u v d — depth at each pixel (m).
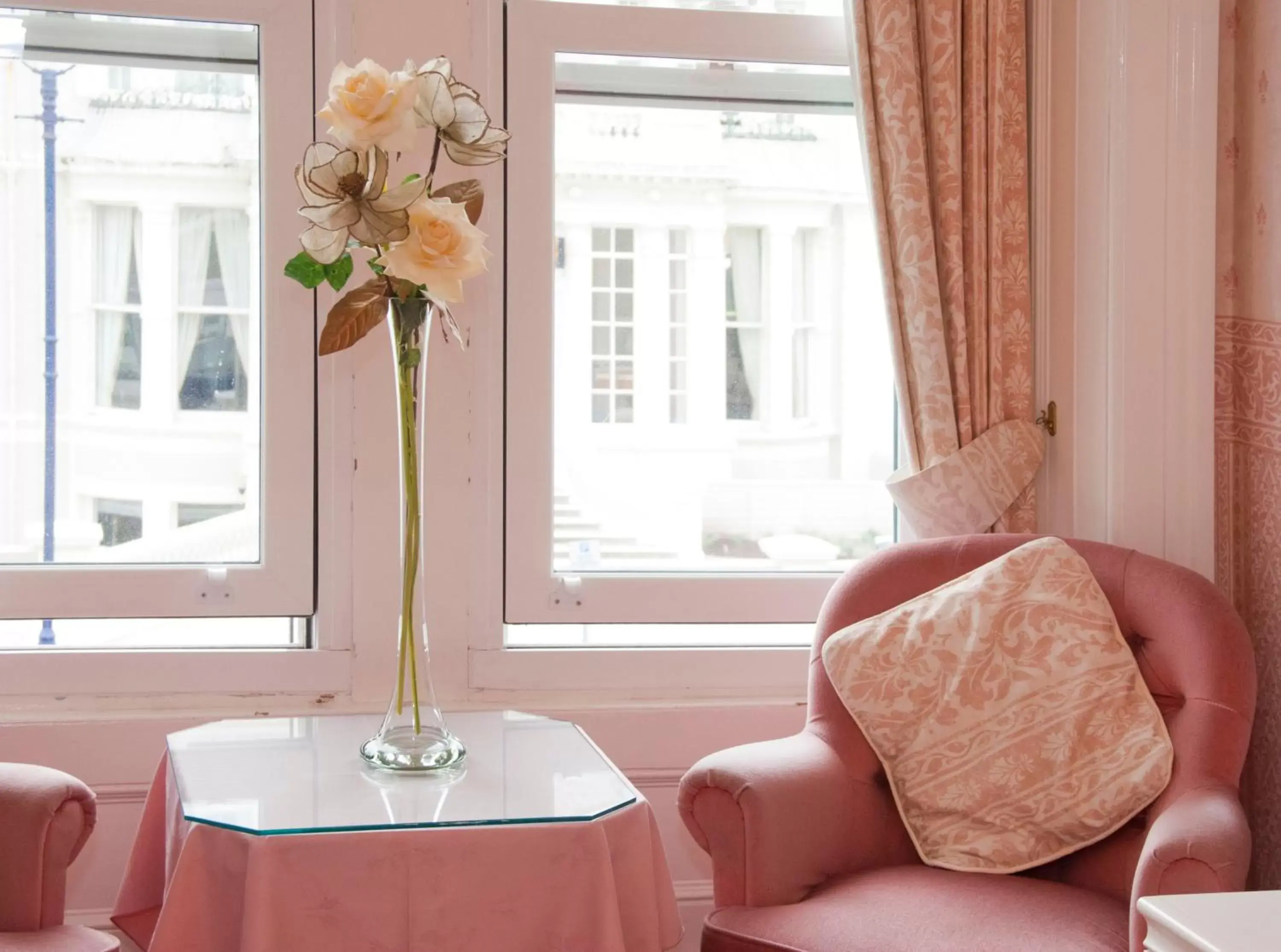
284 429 2.50
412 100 1.71
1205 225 2.43
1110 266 2.44
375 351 2.48
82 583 2.46
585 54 2.59
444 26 2.50
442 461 2.52
